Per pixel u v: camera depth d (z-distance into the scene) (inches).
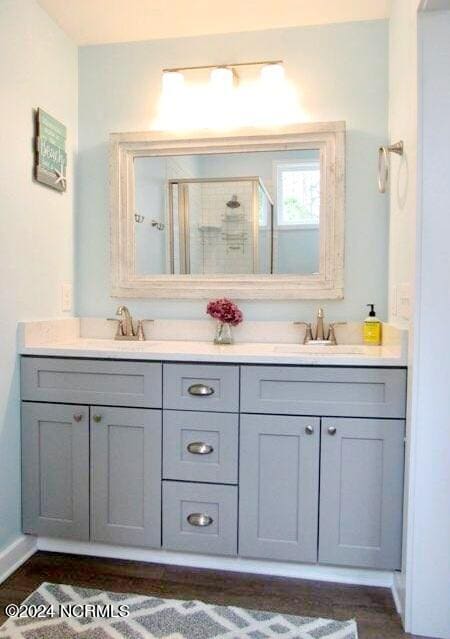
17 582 64.9
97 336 86.8
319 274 80.8
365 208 79.7
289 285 81.4
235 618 57.4
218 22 79.5
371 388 61.7
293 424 63.6
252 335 82.5
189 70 84.0
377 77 79.0
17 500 70.2
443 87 53.7
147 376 67.0
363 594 62.9
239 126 82.3
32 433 70.6
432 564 55.7
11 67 66.8
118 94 86.3
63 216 82.7
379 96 79.0
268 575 66.9
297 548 64.2
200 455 66.1
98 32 82.4
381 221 79.3
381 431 61.7
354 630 55.5
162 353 66.2
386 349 72.0
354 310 80.5
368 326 76.9
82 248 87.7
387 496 61.8
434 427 55.2
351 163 80.0
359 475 62.5
